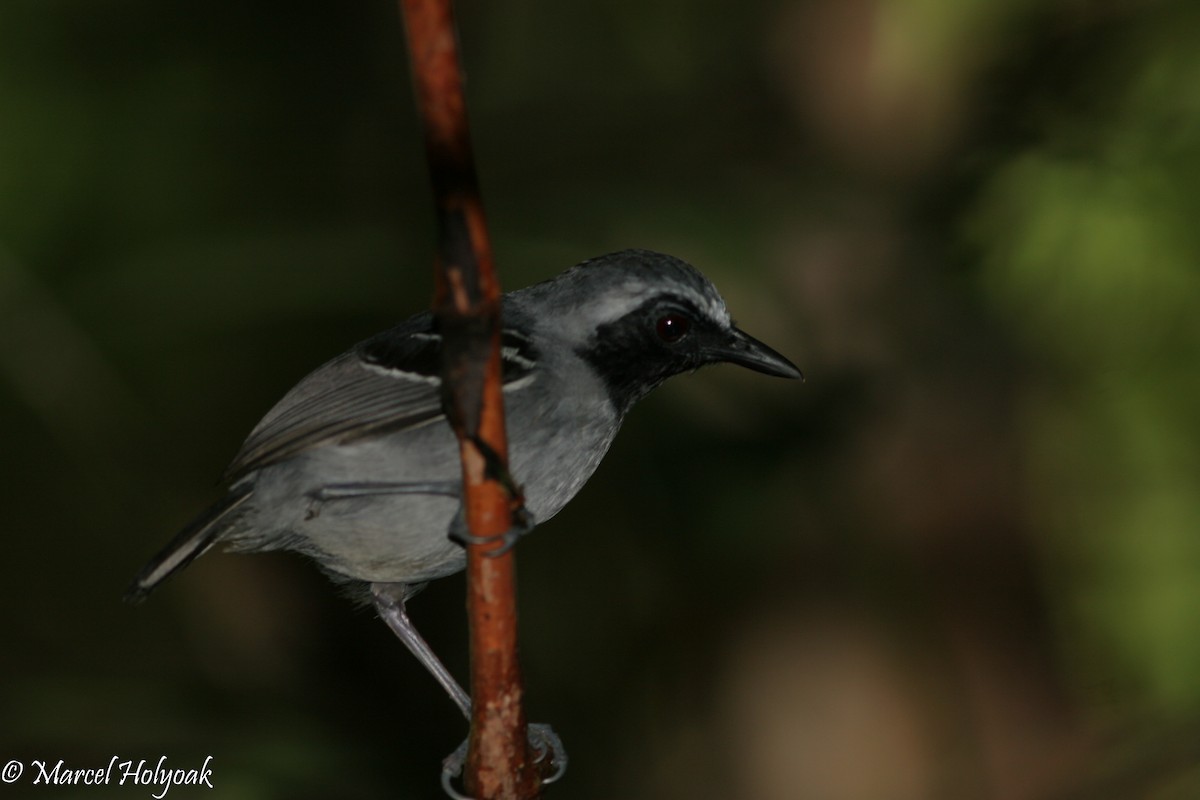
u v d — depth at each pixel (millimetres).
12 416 11828
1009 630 12562
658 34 13453
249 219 12086
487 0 13727
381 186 12484
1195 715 10438
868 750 12672
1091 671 11664
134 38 12656
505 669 6562
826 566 12758
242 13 13039
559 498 8508
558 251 10625
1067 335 11555
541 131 12805
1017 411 12273
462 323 5996
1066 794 10625
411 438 8039
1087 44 11883
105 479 11703
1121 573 11516
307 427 8031
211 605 12727
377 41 13586
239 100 12898
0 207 11742
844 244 12016
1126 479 11586
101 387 10953
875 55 12250
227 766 10227
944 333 12078
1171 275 11000
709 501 11648
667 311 8727
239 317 10781
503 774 6656
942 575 12633
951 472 12430
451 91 5734
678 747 12867
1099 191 11141
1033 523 12492
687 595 12641
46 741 10523
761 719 12828
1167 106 11453
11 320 10695
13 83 12172
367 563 8352
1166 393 11344
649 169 12078
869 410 11914
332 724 11891
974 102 12211
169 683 11508
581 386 8461
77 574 12273
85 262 11719
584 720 12688
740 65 12969
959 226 11797
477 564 6379
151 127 12461
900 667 12656
